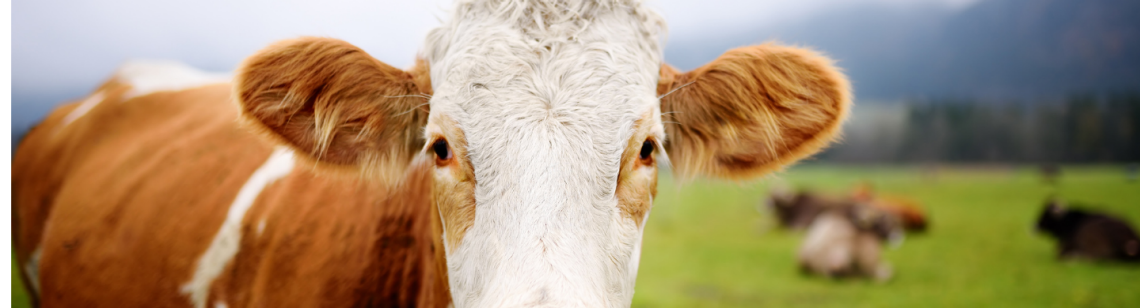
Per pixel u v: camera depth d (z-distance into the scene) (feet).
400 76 7.06
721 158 7.86
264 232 8.91
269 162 9.89
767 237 37.86
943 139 172.76
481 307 5.25
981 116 184.44
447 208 6.17
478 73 5.97
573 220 5.35
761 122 7.38
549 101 5.78
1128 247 27.84
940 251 31.81
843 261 26.09
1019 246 32.60
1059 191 58.90
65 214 11.84
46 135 14.44
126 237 10.49
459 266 5.95
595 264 5.36
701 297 23.44
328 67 6.81
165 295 9.64
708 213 47.11
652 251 33.01
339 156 7.50
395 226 8.20
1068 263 28.19
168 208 10.25
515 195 5.41
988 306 21.49
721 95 7.20
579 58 6.06
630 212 6.04
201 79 15.76
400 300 8.17
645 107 6.15
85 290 10.68
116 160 12.06
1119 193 55.98
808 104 7.43
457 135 5.95
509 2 6.40
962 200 53.36
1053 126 164.76
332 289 8.10
